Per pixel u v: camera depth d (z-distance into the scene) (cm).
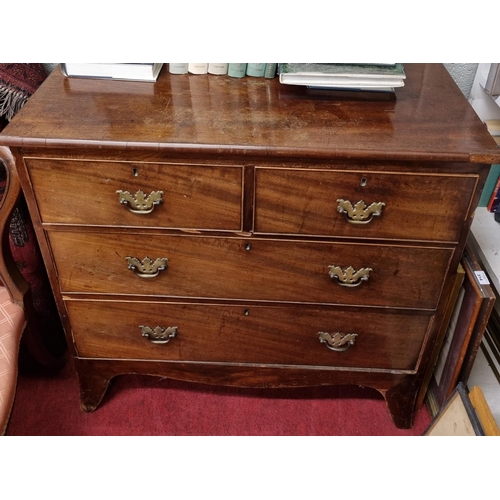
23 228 143
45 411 153
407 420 148
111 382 160
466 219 112
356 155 102
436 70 135
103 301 130
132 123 109
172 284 126
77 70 124
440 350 148
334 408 155
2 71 132
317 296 126
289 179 108
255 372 142
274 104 118
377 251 117
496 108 147
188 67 128
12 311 129
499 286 131
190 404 155
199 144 102
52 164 108
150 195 111
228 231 116
